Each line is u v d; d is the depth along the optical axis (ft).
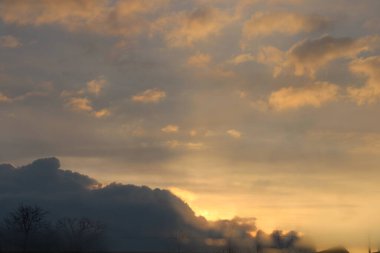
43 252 560.20
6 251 551.18
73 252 573.74
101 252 590.55
